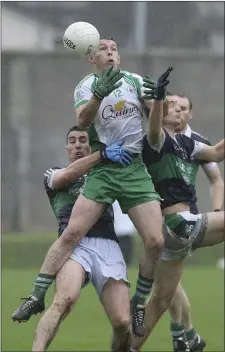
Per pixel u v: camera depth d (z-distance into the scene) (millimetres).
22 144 73125
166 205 29016
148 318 29359
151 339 40312
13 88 73125
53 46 72812
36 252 65250
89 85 25688
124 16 73812
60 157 73562
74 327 43719
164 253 29094
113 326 26125
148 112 26328
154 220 25391
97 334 41531
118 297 26109
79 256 25938
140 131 25797
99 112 25391
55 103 73500
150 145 27547
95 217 25312
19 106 73188
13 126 72875
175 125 28859
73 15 75500
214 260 69938
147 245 25391
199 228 28781
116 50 26219
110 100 25328
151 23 74188
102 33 73562
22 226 72312
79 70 72312
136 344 29109
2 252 64562
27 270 63719
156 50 72250
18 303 46656
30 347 38188
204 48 74938
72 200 26938
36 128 73500
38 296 25125
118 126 25406
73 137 27000
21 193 72500
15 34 75812
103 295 26281
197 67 73688
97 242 26406
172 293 29422
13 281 56281
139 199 25422
